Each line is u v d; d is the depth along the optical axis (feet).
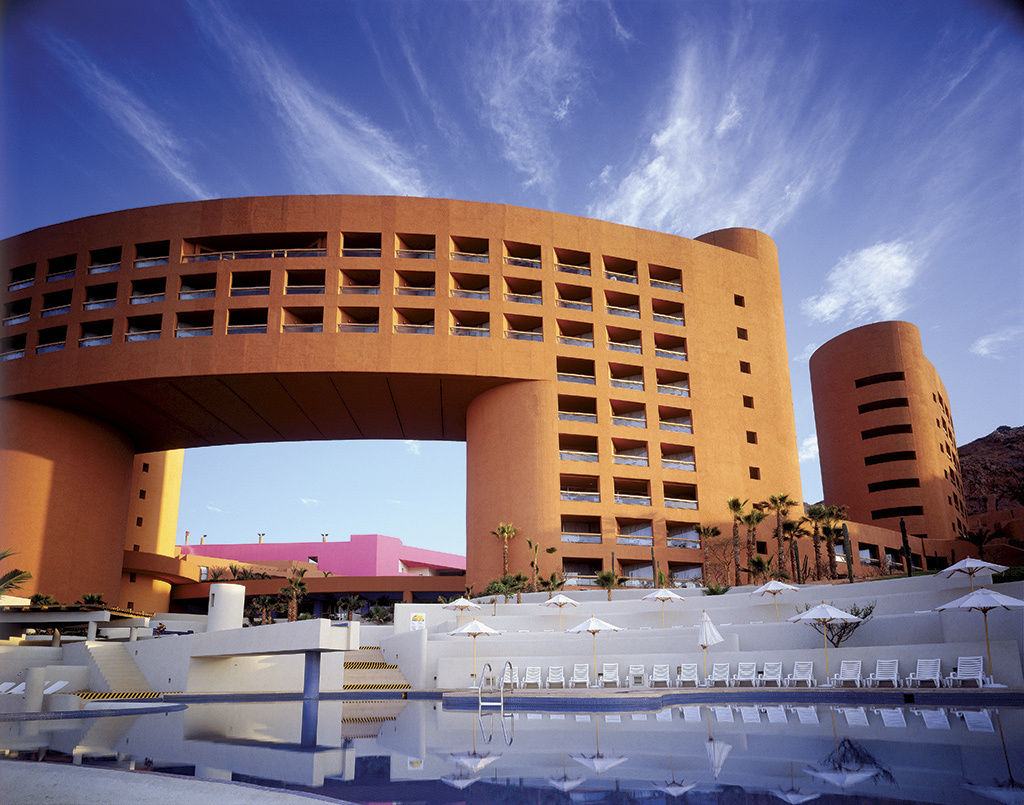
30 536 176.45
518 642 99.86
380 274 176.24
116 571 200.95
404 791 31.30
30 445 179.52
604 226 197.57
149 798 28.89
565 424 180.55
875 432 296.10
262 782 33.60
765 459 202.59
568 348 184.55
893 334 298.56
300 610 249.34
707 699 73.26
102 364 170.50
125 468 207.82
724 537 187.73
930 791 28.68
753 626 90.94
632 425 187.32
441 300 176.14
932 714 56.29
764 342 213.05
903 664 75.31
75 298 176.86
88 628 135.23
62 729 56.80
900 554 250.78
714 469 192.54
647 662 89.40
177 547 323.57
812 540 202.28
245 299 171.42
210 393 179.22
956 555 271.28
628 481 188.85
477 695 80.38
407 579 221.05
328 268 174.19
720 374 201.36
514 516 173.78
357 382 174.70
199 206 178.60
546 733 51.67
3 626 147.23
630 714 64.03
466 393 186.09
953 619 78.18
